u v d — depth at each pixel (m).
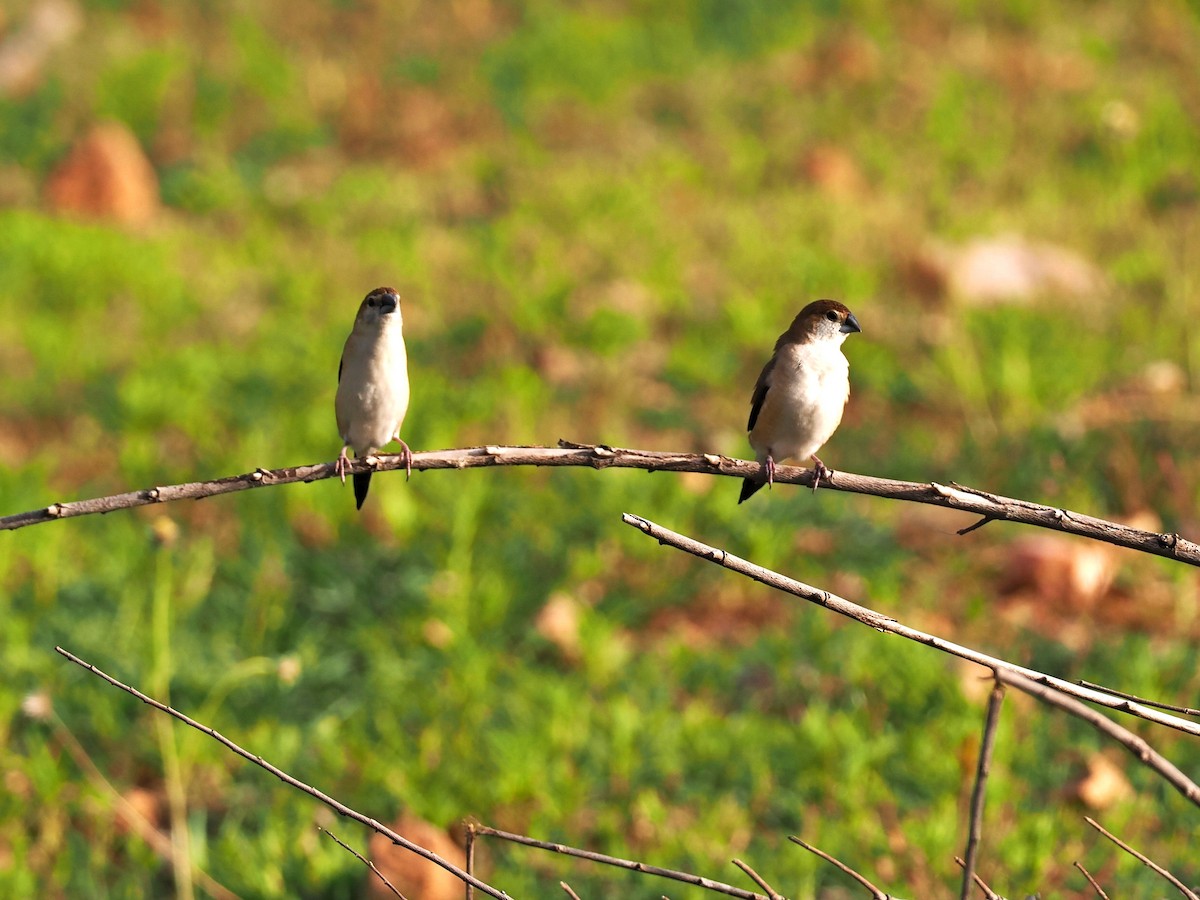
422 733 10.06
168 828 9.45
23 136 25.41
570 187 21.56
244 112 26.19
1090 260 18.61
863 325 16.84
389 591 11.66
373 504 13.14
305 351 16.66
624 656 10.92
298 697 10.48
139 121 26.00
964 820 8.68
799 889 8.34
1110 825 8.75
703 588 11.95
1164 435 13.49
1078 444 13.42
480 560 12.02
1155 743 9.55
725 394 15.80
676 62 26.53
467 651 10.65
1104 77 24.28
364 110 25.69
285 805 9.41
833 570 12.18
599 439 14.54
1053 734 9.68
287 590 11.85
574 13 29.12
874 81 24.78
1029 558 11.63
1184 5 26.14
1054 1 27.12
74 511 5.27
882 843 8.59
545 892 8.54
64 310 18.53
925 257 17.80
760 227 20.02
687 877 5.08
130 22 29.64
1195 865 8.30
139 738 9.95
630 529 12.37
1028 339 15.71
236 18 29.62
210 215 22.67
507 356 16.47
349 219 21.47
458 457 5.62
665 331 17.33
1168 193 20.64
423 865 8.49
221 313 18.38
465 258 19.52
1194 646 10.85
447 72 27.23
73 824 9.36
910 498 5.62
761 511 12.73
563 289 17.53
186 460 14.44
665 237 19.81
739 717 10.03
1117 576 11.74
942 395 15.08
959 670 10.26
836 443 14.44
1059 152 22.23
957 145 22.52
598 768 9.59
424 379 15.59
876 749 9.34
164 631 9.19
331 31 29.45
